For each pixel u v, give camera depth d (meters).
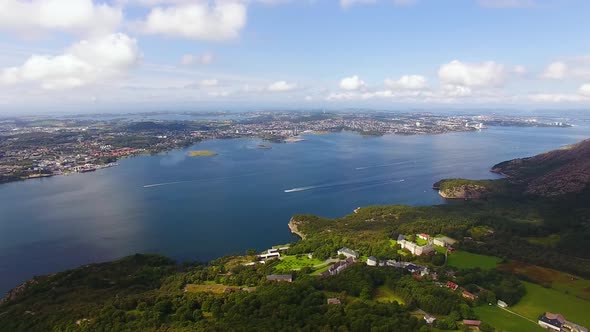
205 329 120.31
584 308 150.00
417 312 137.62
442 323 127.19
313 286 154.12
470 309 137.75
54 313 151.50
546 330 132.38
